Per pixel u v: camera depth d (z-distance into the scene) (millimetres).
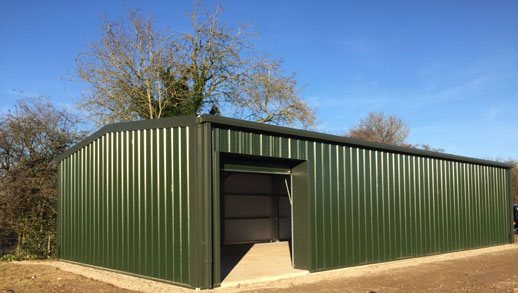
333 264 12148
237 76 23953
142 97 22562
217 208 9742
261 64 24312
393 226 14102
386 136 51812
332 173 12406
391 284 10320
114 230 11648
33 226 15773
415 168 15227
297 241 11883
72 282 10484
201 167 9711
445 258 15000
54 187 16156
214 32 23547
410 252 14617
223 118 9938
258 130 10664
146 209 10758
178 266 9914
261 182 19953
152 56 22516
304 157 11734
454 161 16953
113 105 22469
